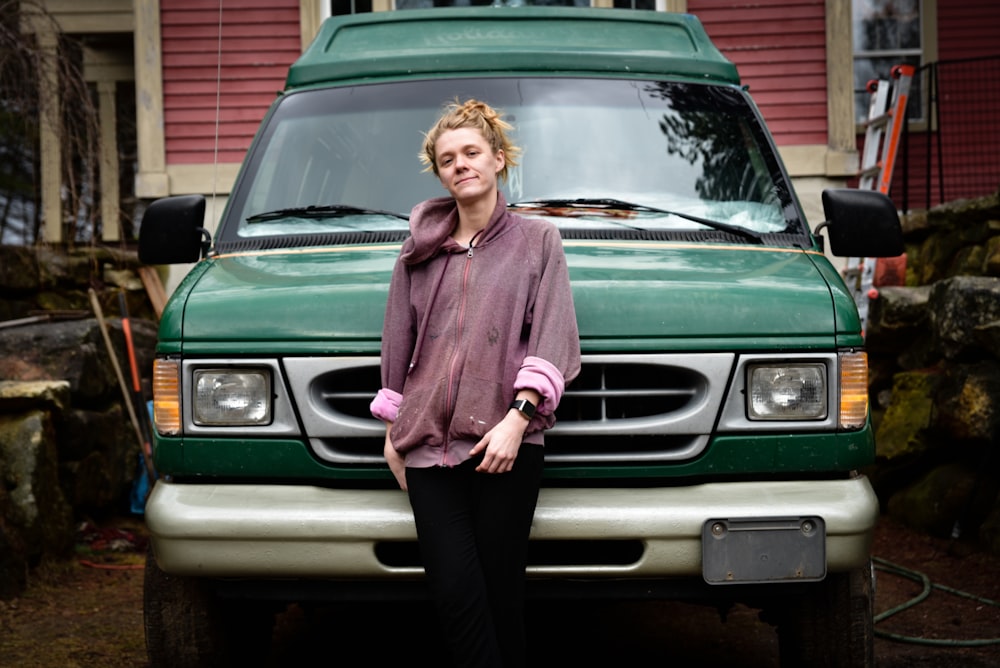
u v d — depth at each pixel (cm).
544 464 317
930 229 853
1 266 777
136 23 1048
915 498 646
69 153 893
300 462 323
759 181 413
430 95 436
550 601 335
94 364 683
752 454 322
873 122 855
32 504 566
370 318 322
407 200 405
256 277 351
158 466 331
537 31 480
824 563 310
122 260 942
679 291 326
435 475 296
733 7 1068
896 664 434
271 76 1058
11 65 873
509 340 295
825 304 329
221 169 1054
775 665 436
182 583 345
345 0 1066
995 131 1282
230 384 326
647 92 439
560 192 404
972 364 628
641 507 310
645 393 320
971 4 1287
